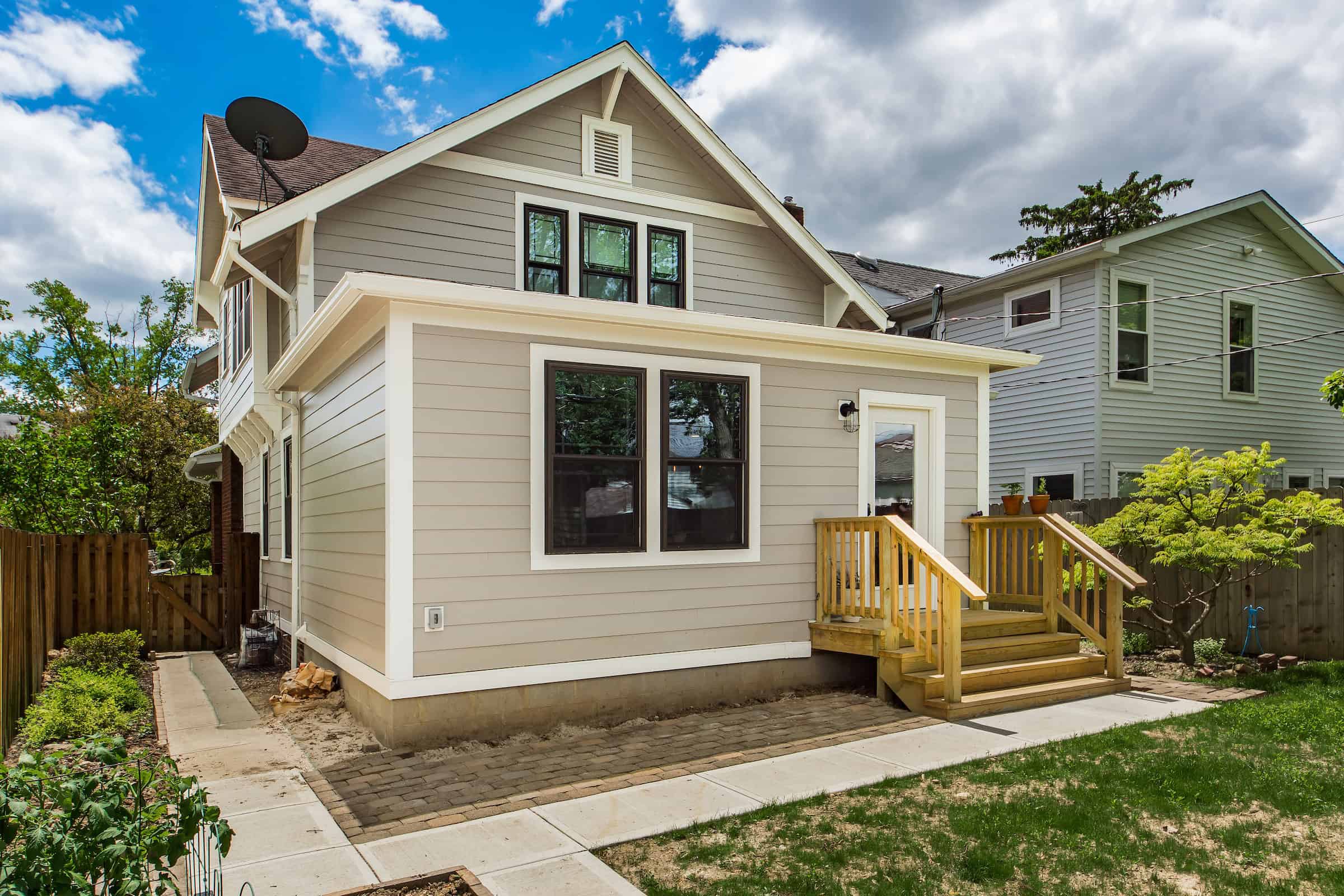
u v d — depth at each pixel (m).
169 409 20.06
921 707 6.42
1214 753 5.10
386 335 5.70
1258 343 14.93
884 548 6.80
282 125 8.20
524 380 6.14
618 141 9.57
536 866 3.66
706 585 6.85
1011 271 14.27
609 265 9.47
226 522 13.97
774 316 10.59
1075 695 6.86
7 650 5.57
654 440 6.66
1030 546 9.00
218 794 4.76
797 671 7.30
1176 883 3.43
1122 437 13.26
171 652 11.09
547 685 6.11
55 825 2.23
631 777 4.95
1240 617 8.55
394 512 5.61
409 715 5.62
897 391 8.08
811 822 4.13
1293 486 15.31
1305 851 3.70
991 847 3.78
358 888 3.42
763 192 10.07
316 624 8.15
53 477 12.20
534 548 6.10
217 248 11.69
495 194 8.84
